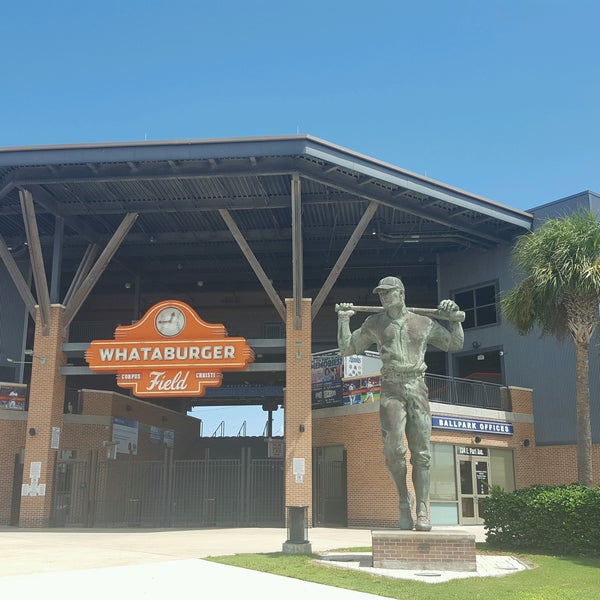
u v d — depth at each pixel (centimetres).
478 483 2625
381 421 1297
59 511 2639
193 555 1385
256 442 4100
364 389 2559
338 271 2677
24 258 3612
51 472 2594
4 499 2678
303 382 2525
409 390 1287
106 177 2530
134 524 2600
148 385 2564
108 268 3875
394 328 1307
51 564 1230
